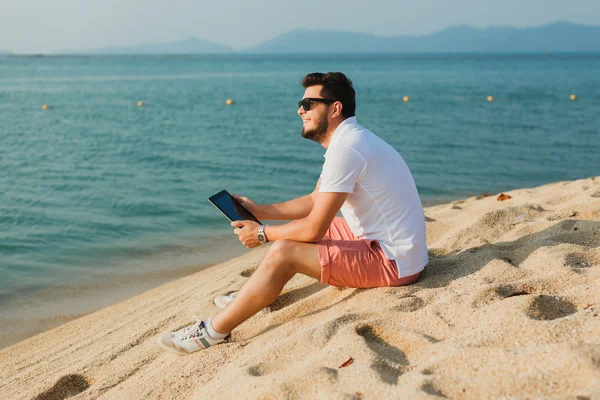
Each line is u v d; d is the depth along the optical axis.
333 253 3.39
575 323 2.61
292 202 4.07
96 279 6.87
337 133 3.44
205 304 4.48
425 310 3.08
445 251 4.48
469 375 2.35
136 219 9.46
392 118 24.52
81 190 11.39
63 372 3.89
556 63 138.00
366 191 3.38
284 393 2.45
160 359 3.55
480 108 29.00
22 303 6.17
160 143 17.75
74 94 40.97
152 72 86.56
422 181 12.23
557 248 3.85
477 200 8.75
